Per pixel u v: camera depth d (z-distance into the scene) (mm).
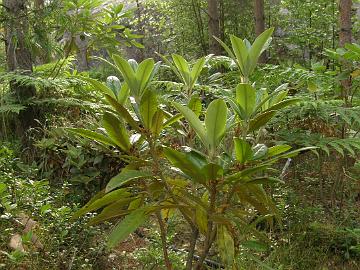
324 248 3561
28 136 4895
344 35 5375
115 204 1981
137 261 3225
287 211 3688
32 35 5203
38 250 2959
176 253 3107
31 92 5215
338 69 4254
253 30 10430
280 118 3760
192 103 2146
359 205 4211
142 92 1914
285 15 10430
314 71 4156
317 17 9055
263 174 3033
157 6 11203
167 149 1733
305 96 3816
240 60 2057
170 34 11312
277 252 3291
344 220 3680
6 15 5113
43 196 3564
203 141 1867
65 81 5152
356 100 4316
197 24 10430
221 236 1954
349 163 4496
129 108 2361
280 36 10461
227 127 1957
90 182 4152
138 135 2014
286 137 3643
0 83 5262
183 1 10438
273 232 3521
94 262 3068
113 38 6082
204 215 1956
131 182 2107
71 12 6586
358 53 3789
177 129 2256
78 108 5113
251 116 2086
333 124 3963
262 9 8891
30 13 5199
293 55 9695
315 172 4484
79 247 3139
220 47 9602
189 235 3572
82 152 4125
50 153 4293
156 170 1938
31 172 3924
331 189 4238
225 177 1839
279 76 4391
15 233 3129
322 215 3939
